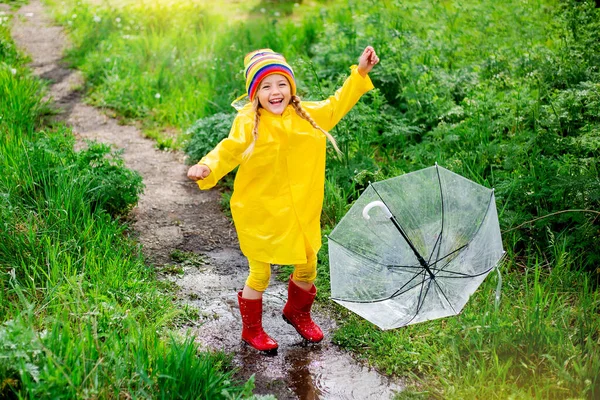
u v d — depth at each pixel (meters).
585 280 4.35
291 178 3.64
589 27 6.48
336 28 7.99
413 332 4.12
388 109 6.73
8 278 4.33
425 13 8.12
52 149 5.49
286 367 3.90
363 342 4.07
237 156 3.56
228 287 4.78
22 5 12.67
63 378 3.16
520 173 5.21
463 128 5.95
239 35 9.35
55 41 10.52
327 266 4.82
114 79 8.39
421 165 5.68
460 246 3.68
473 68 6.83
